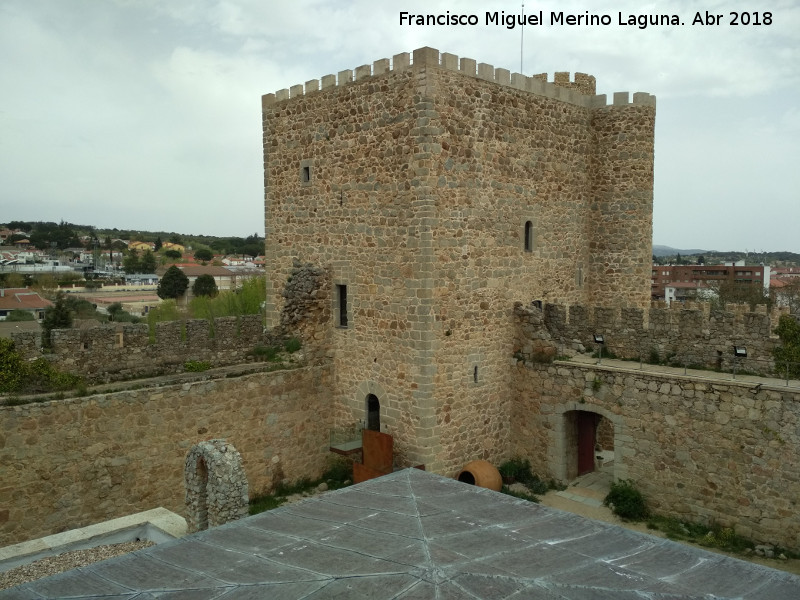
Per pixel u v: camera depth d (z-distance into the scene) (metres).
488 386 20.03
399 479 10.09
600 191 23.59
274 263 23.00
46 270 128.12
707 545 16.02
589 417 20.94
